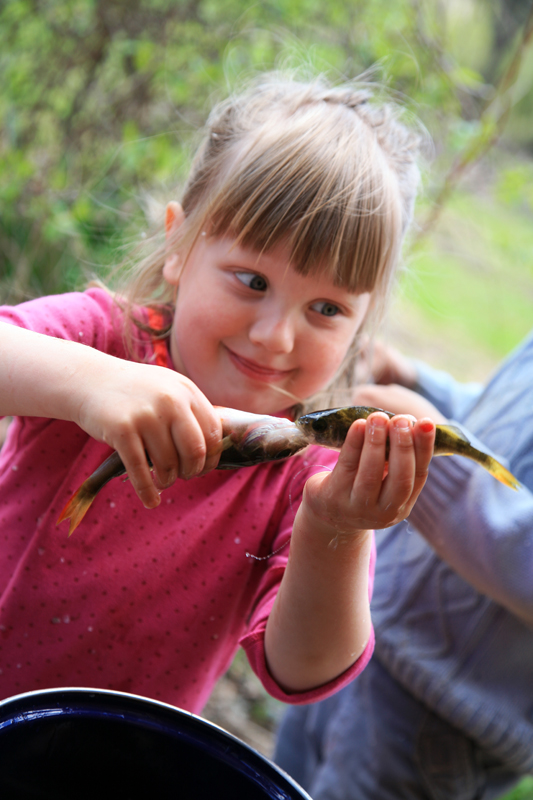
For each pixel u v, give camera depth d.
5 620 0.82
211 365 0.82
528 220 2.11
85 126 1.63
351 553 0.73
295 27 1.62
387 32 1.62
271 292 0.81
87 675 0.84
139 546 0.83
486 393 1.04
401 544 1.04
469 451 0.69
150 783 0.66
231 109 0.92
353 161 0.83
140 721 0.65
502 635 0.96
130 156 1.50
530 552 0.89
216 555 0.84
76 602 0.82
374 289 0.85
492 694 0.96
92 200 1.54
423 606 0.99
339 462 0.67
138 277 0.92
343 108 0.89
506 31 2.09
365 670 1.03
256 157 0.83
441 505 0.94
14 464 0.85
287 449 0.68
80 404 0.70
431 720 0.99
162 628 0.84
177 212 0.91
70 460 0.83
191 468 0.68
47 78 1.61
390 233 0.85
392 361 1.14
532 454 0.94
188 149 1.32
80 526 0.82
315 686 0.78
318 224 0.80
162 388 0.69
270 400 0.83
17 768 0.63
